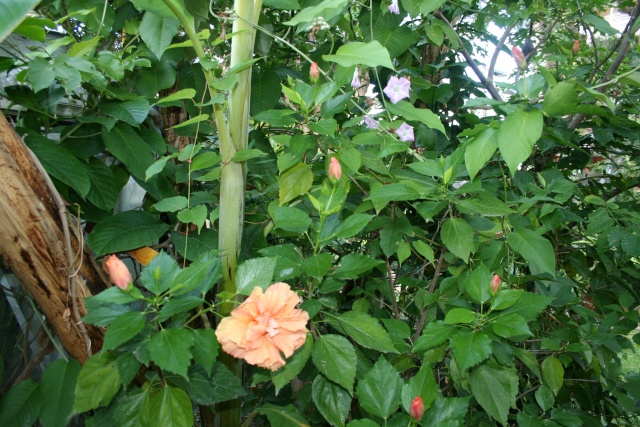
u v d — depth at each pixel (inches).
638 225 45.1
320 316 31.9
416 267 51.8
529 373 47.4
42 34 27.8
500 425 41.6
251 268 25.2
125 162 33.7
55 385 26.8
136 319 20.9
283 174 32.5
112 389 23.8
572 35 61.0
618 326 45.7
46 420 25.9
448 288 36.3
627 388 45.8
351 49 28.1
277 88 43.5
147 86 39.1
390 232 36.2
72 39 33.4
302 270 27.7
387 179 35.9
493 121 29.0
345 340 27.4
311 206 38.6
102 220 32.8
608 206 45.1
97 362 24.1
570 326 46.4
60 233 26.0
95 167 34.4
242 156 27.9
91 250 32.4
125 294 21.7
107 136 33.4
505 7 52.8
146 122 41.1
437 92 49.3
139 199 53.7
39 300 26.5
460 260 39.4
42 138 29.8
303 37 53.8
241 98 29.0
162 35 32.6
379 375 26.9
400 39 43.4
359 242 50.3
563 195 39.9
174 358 19.5
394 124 37.4
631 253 41.6
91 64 28.7
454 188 36.2
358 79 43.1
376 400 26.3
